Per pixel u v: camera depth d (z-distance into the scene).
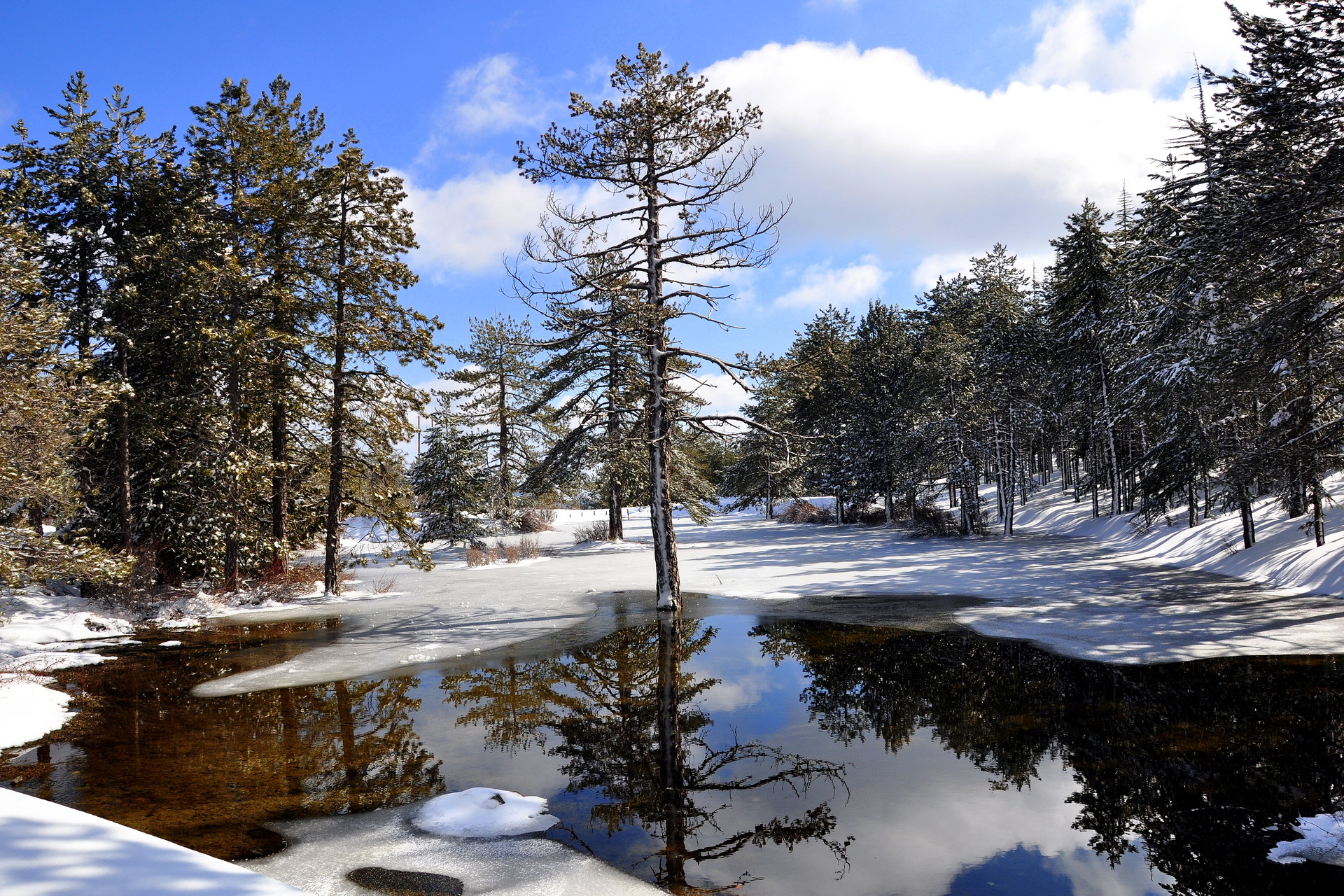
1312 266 14.25
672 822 5.80
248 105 20.25
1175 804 5.80
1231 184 15.23
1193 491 23.28
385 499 21.62
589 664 11.67
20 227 12.01
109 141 18.59
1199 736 7.30
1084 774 6.54
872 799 6.20
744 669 11.09
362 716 8.98
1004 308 37.53
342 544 36.03
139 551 18.59
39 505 13.41
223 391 19.36
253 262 19.17
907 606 16.03
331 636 14.46
